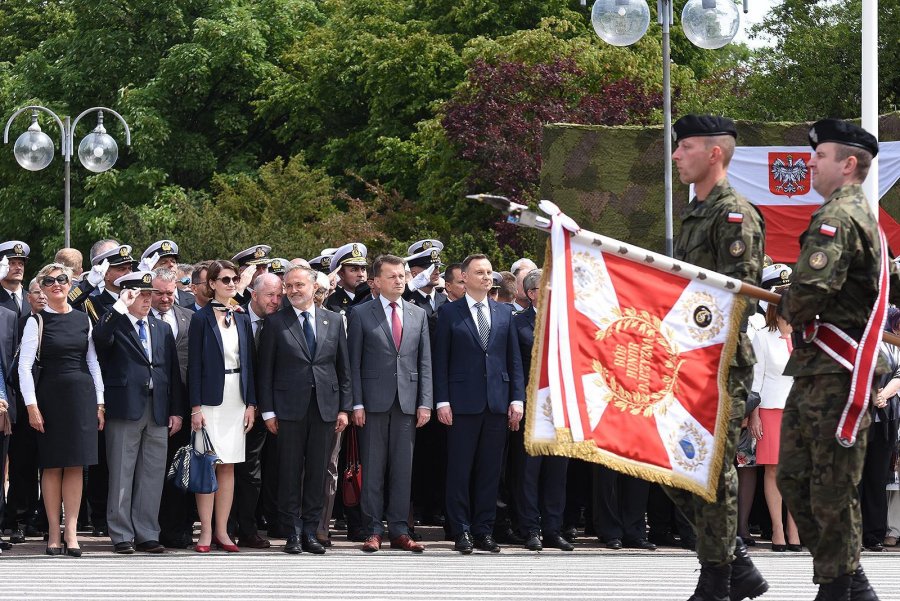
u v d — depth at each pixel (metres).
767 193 23.59
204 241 38.25
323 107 55.69
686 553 15.62
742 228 9.25
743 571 9.83
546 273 8.98
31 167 29.66
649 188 25.47
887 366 9.09
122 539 15.12
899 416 16.23
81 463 14.78
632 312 9.12
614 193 25.55
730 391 9.20
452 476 15.75
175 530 15.84
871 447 15.99
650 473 8.97
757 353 16.16
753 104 44.62
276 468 16.92
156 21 55.25
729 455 9.25
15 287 17.38
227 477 15.49
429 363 15.99
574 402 8.82
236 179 50.84
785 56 44.75
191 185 55.88
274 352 15.47
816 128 9.17
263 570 13.52
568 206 25.59
